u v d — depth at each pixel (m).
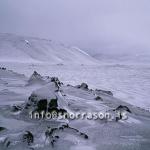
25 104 9.12
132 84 30.86
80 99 11.71
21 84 15.41
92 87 25.47
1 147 6.05
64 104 9.55
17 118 8.12
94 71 65.00
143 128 8.17
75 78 36.62
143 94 22.22
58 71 58.16
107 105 11.48
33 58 195.50
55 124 7.67
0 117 8.09
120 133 7.47
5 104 9.73
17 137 6.36
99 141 6.72
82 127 7.73
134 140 6.96
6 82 16.12
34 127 7.32
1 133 6.77
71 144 6.33
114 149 6.28
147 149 6.42
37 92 8.71
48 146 6.16
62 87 14.70
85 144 6.45
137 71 69.81
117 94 21.23
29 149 5.96
